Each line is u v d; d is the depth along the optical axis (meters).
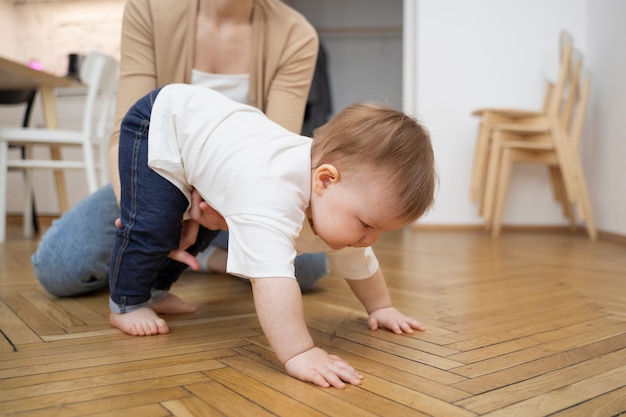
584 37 3.01
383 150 0.68
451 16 3.05
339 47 4.31
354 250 0.85
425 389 0.61
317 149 0.73
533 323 0.94
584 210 2.61
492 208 3.00
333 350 0.77
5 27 3.91
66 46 3.97
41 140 2.27
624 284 1.34
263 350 0.77
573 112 2.92
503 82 3.06
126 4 1.10
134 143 0.83
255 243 0.67
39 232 2.75
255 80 1.16
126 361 0.71
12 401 0.56
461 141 3.08
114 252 0.85
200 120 0.80
